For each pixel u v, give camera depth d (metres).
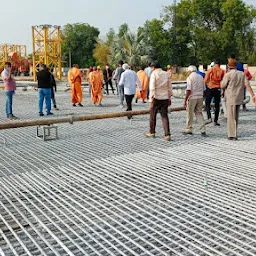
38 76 11.47
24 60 40.22
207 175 5.52
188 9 54.72
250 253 3.33
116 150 7.08
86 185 5.14
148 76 15.01
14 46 41.34
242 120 10.38
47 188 5.05
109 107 13.70
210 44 52.81
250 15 54.16
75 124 10.08
